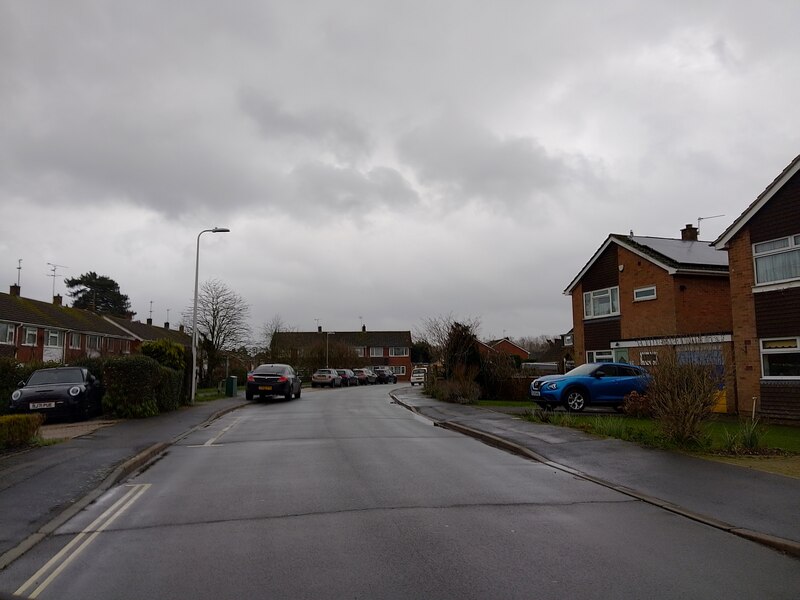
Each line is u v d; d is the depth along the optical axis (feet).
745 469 31.83
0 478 29.63
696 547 19.84
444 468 33.71
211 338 151.12
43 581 16.92
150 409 60.64
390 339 309.42
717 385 39.52
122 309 249.96
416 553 18.99
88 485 28.35
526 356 280.31
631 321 87.25
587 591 16.02
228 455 38.47
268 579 16.89
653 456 35.96
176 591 16.11
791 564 18.34
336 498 26.40
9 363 63.57
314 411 72.95
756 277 63.67
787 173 60.23
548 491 28.02
